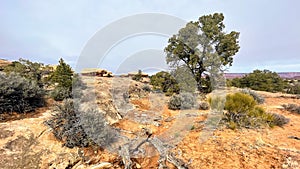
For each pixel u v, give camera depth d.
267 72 18.67
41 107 5.30
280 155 3.57
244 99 5.48
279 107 8.23
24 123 4.05
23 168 2.94
